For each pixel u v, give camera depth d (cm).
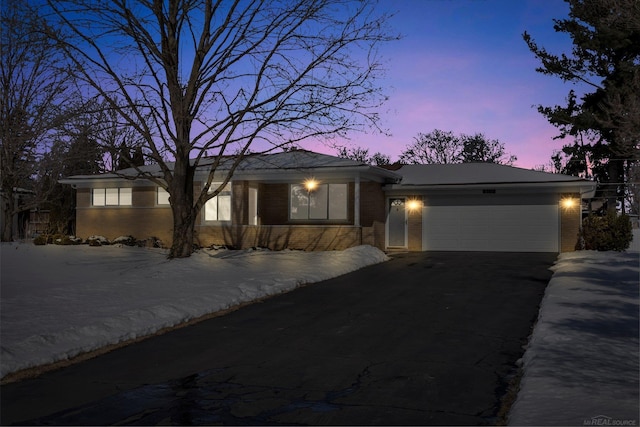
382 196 2598
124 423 548
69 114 1619
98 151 1669
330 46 1547
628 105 1421
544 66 3475
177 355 822
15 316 980
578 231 2364
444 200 2553
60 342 843
